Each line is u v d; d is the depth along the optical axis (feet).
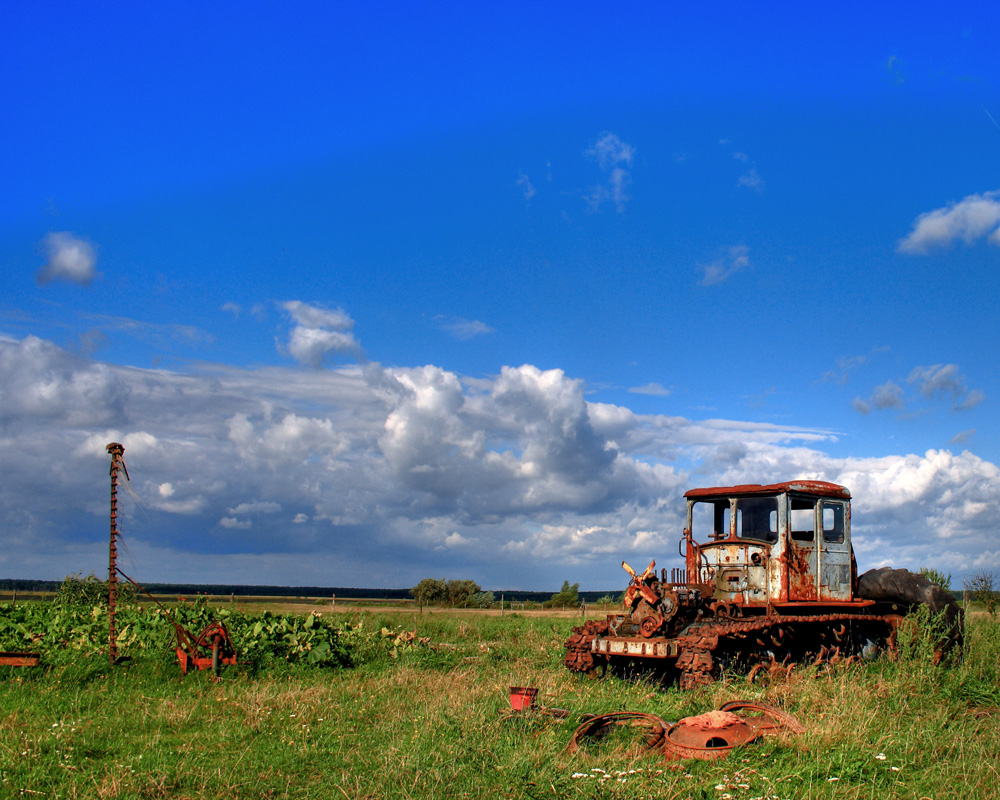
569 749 24.76
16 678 37.22
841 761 22.29
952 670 36.40
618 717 27.32
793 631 41.78
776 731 25.11
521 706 29.22
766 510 44.34
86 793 20.40
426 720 28.30
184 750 24.89
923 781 21.18
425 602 179.63
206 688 37.22
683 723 25.05
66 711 31.24
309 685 38.04
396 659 48.52
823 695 31.71
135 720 29.32
